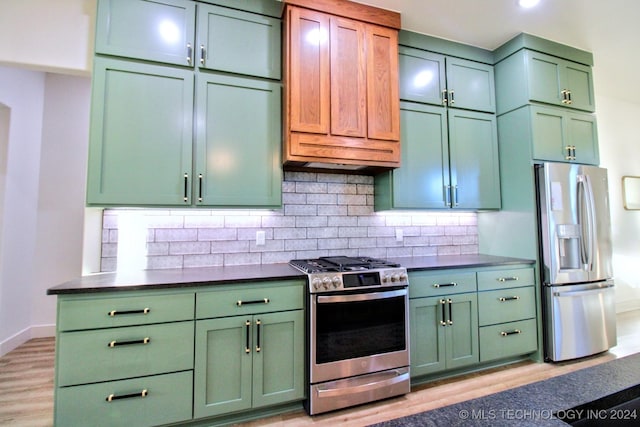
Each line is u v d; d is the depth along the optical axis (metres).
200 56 2.06
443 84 2.76
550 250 2.61
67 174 3.57
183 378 1.72
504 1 2.30
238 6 2.16
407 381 2.12
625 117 4.17
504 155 2.91
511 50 2.82
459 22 2.55
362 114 2.33
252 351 1.85
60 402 1.54
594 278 2.72
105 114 1.86
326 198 2.70
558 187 2.66
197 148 2.03
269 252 2.50
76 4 2.04
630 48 2.94
